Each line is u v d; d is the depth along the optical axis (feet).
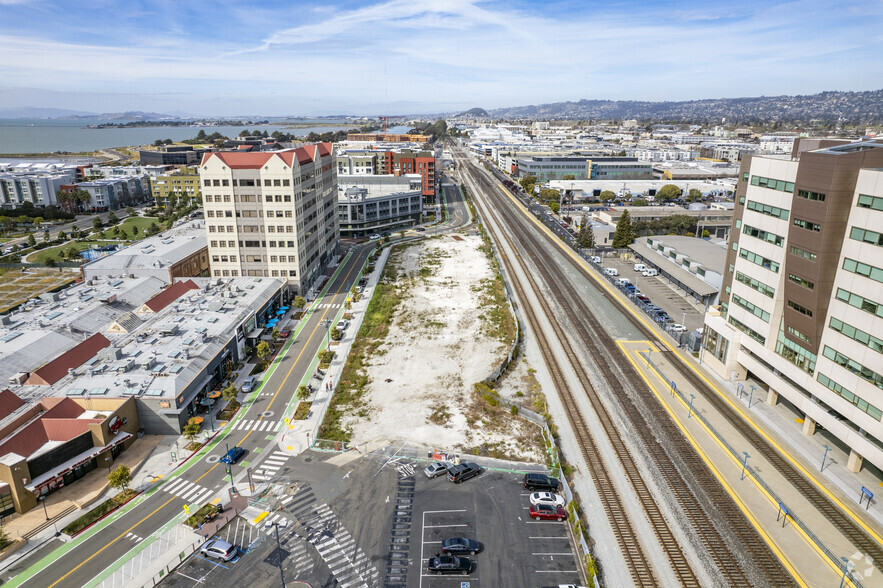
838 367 218.38
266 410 268.00
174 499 204.33
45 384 248.11
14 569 169.89
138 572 169.17
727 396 281.74
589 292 456.04
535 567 173.58
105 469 220.64
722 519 195.11
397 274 508.12
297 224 420.36
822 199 216.13
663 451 235.81
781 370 253.85
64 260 552.82
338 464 226.79
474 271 518.78
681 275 451.12
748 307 280.72
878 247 196.44
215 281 402.31
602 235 612.70
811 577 169.58
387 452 235.40
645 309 404.36
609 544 183.11
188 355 278.67
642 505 202.39
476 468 219.82
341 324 380.58
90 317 328.90
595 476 219.00
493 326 380.17
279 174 405.80
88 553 177.17
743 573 171.12
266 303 372.58
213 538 181.37
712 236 625.41
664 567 173.47
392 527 190.90
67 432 217.97
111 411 234.79
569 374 308.81
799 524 191.72
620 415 264.93
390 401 278.67
